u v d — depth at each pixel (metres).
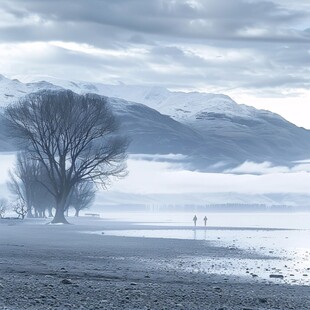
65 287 48.00
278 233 194.25
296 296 49.34
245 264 84.62
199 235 175.00
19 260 78.12
